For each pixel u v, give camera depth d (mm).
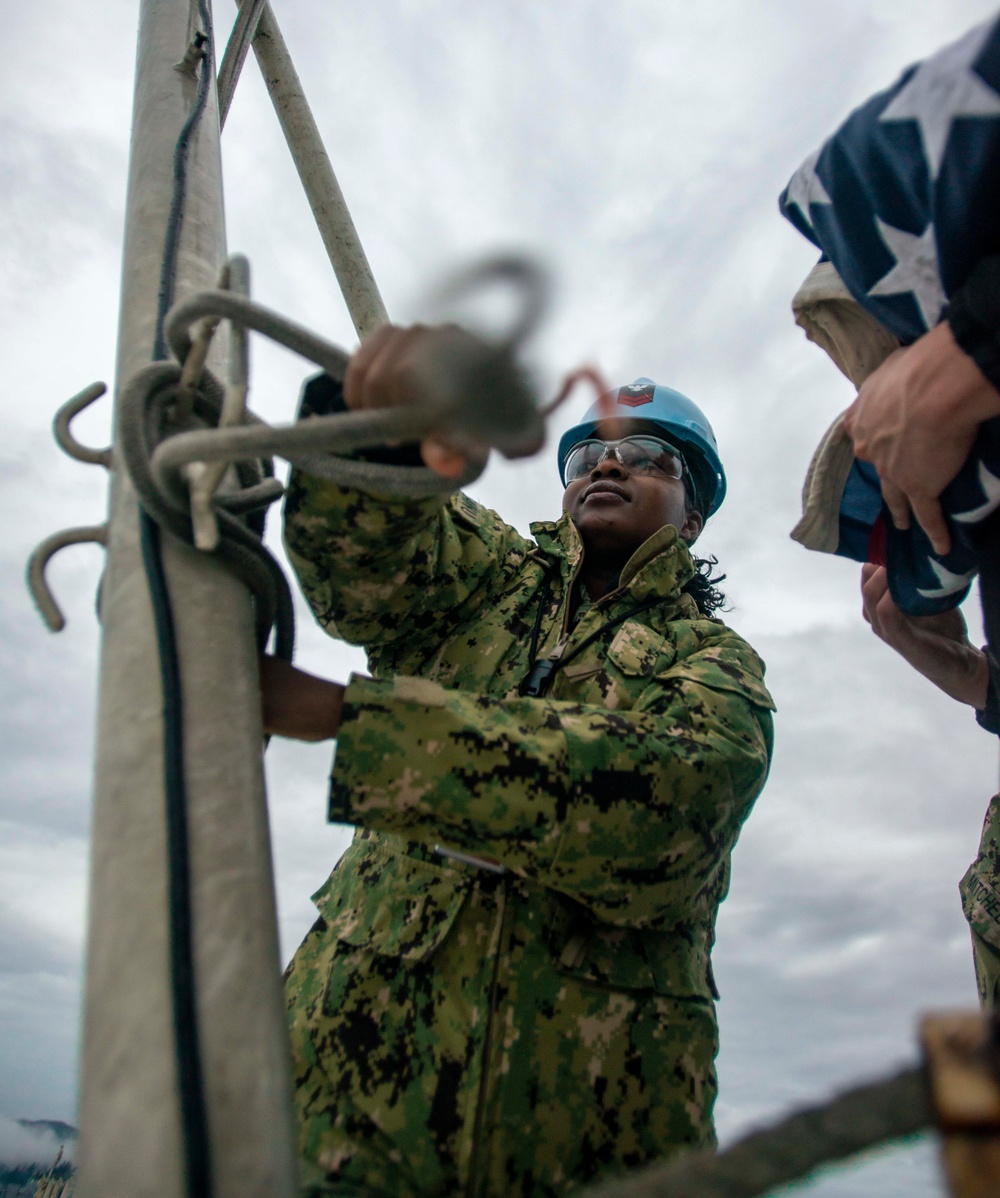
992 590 1403
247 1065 831
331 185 2186
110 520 1224
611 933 1547
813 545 1852
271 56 2332
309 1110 1446
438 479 1147
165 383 1188
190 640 1067
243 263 1188
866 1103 602
